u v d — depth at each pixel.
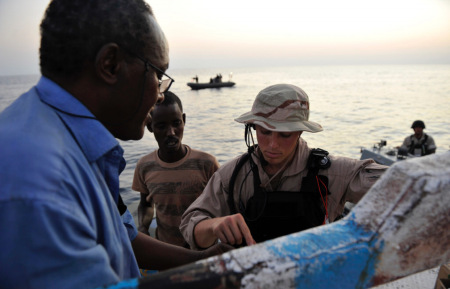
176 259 1.33
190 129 17.11
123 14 0.81
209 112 24.67
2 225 0.56
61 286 0.59
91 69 0.81
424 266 0.50
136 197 7.38
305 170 1.60
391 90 47.53
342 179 1.57
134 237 1.29
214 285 0.45
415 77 104.56
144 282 0.46
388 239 0.47
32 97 0.77
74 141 0.76
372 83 71.06
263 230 1.60
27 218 0.57
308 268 0.46
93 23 0.78
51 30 0.78
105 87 0.84
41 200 0.58
